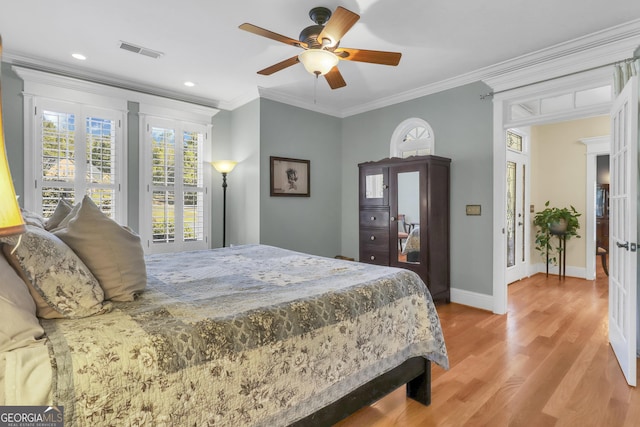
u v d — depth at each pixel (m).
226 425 1.10
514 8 2.38
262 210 4.14
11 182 0.61
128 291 1.39
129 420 0.92
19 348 0.91
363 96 4.32
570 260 5.14
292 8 2.39
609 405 1.86
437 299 3.65
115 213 3.74
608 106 2.77
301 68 3.46
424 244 3.59
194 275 1.92
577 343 2.68
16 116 3.18
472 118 3.63
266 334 1.23
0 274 0.97
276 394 1.23
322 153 4.79
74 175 3.49
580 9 2.38
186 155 4.29
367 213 4.11
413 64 3.33
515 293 4.19
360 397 1.56
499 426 1.70
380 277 1.88
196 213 4.37
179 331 1.08
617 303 2.48
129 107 3.86
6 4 2.34
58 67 3.34
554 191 5.27
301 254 2.70
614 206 2.59
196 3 2.34
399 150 4.38
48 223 1.62
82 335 1.02
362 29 2.66
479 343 2.70
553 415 1.78
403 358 1.76
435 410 1.83
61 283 1.13
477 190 3.60
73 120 3.49
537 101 3.27
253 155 4.21
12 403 0.81
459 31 2.69
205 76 3.66
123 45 2.95
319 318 1.41
